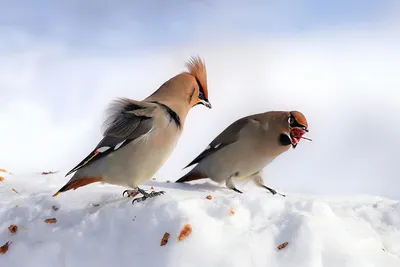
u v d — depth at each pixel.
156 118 7.30
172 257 6.23
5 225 6.94
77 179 7.35
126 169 7.25
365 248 6.50
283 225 6.51
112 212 6.70
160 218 6.53
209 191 8.23
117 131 7.27
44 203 7.12
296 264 6.24
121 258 6.39
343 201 7.86
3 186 8.06
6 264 6.63
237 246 6.28
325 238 6.41
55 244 6.58
